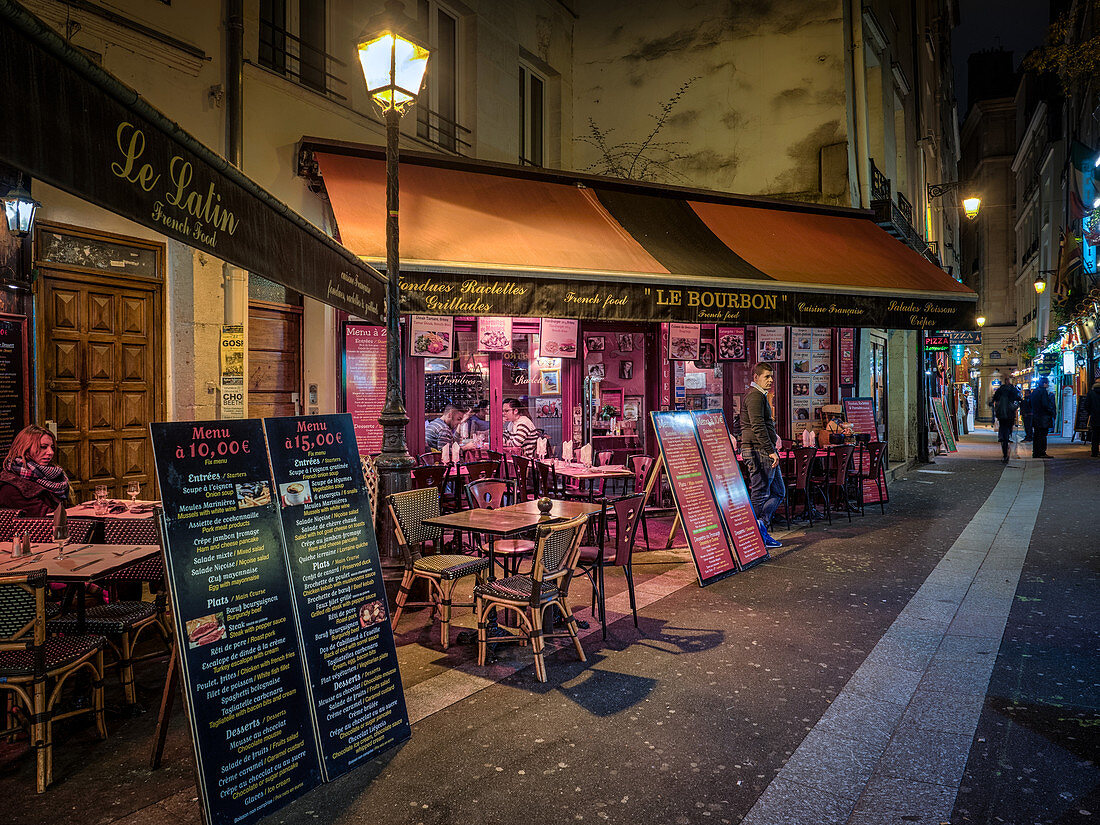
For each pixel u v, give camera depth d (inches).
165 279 263.4
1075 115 1097.4
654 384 424.2
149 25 251.6
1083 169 772.6
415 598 232.2
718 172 531.5
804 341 476.1
